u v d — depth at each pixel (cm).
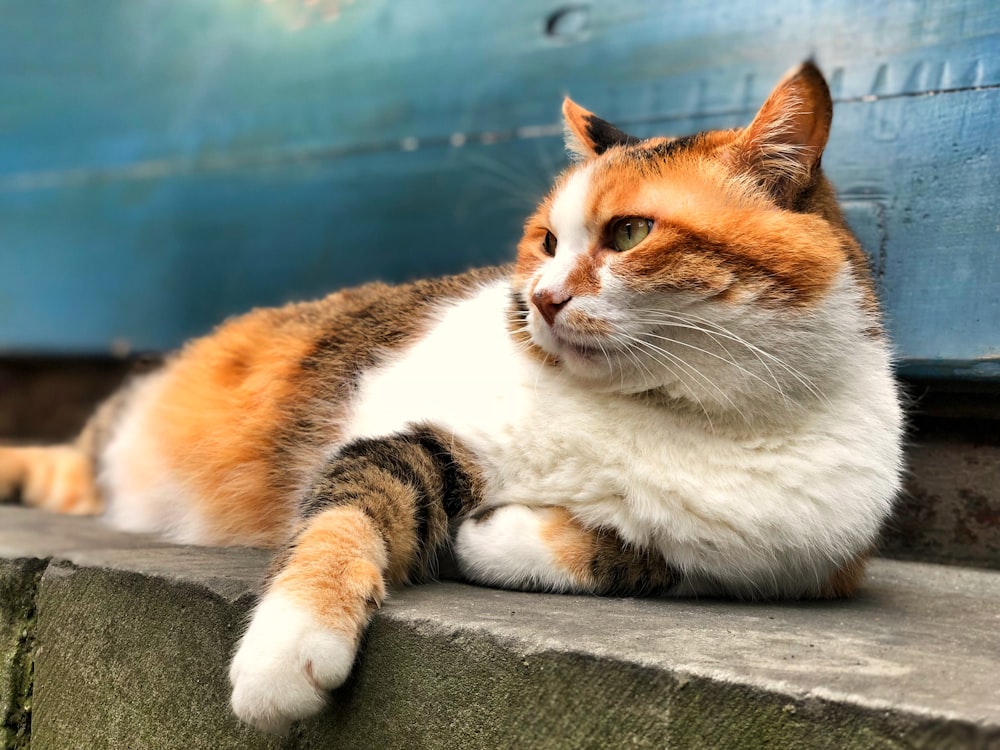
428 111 86
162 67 102
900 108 65
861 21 66
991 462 65
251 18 95
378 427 51
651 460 46
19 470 75
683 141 48
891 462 48
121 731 47
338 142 92
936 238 64
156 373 71
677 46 74
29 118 111
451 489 47
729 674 35
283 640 38
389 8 87
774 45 70
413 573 47
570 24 78
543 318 46
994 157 62
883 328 51
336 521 43
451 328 55
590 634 39
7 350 116
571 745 37
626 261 45
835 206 49
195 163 101
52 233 112
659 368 46
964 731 31
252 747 43
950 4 63
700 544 46
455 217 86
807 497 46
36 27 108
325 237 94
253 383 60
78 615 48
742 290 44
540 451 47
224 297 102
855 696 33
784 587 48
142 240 106
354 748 40
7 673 50
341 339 60
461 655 39
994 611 48
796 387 46
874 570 61
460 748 38
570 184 49
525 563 46
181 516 62
